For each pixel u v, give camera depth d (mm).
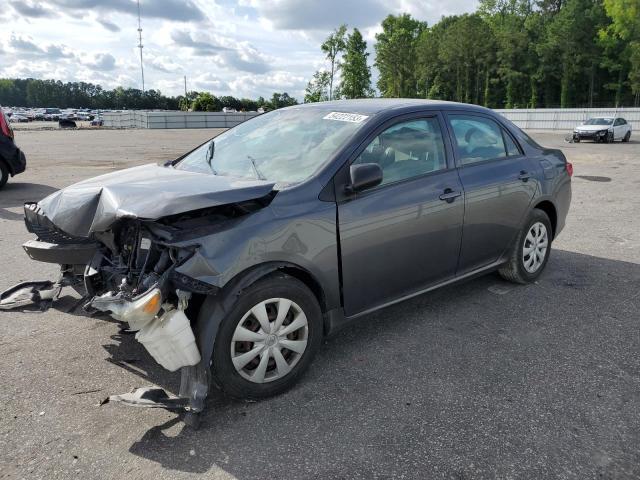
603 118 28297
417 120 3807
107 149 21562
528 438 2631
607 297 4559
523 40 68500
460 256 4023
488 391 3066
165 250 2779
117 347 3596
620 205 8977
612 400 2965
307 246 3008
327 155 3311
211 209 2850
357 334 3844
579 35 62062
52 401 2947
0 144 9930
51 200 3389
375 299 3496
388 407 2908
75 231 2980
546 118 45312
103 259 3219
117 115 58375
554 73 65875
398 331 3885
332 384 3150
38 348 3566
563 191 5043
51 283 4332
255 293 2814
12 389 3064
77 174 12727
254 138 3938
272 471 2400
